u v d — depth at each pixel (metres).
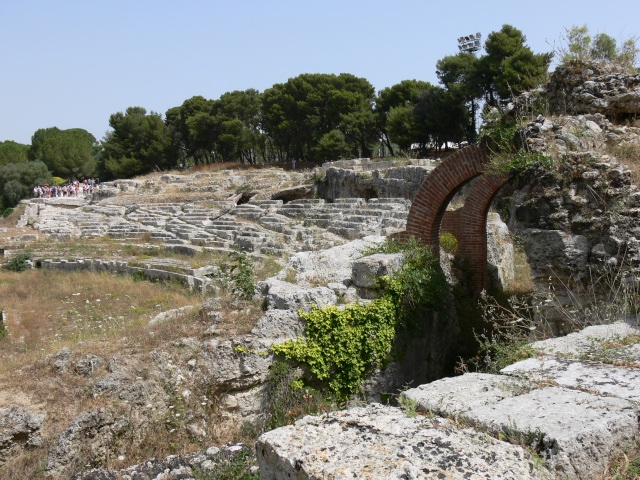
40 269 27.55
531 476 2.97
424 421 3.72
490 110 12.79
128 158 77.50
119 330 10.95
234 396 8.82
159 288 21.75
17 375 8.31
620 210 8.02
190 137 74.81
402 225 23.17
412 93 52.72
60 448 7.45
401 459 3.14
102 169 83.81
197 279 20.78
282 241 25.23
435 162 33.50
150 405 8.36
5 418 7.40
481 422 3.59
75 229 36.59
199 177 55.66
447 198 13.77
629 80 10.61
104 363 8.55
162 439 8.19
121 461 7.76
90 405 7.96
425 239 13.90
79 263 26.72
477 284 14.96
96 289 21.67
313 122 62.69
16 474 7.23
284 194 37.62
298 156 71.62
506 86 36.94
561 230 8.50
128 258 26.61
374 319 9.99
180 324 9.66
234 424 8.66
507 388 4.20
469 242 14.95
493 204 27.12
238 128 68.81
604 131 10.05
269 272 18.91
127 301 19.77
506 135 11.48
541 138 9.46
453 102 44.97
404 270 11.01
